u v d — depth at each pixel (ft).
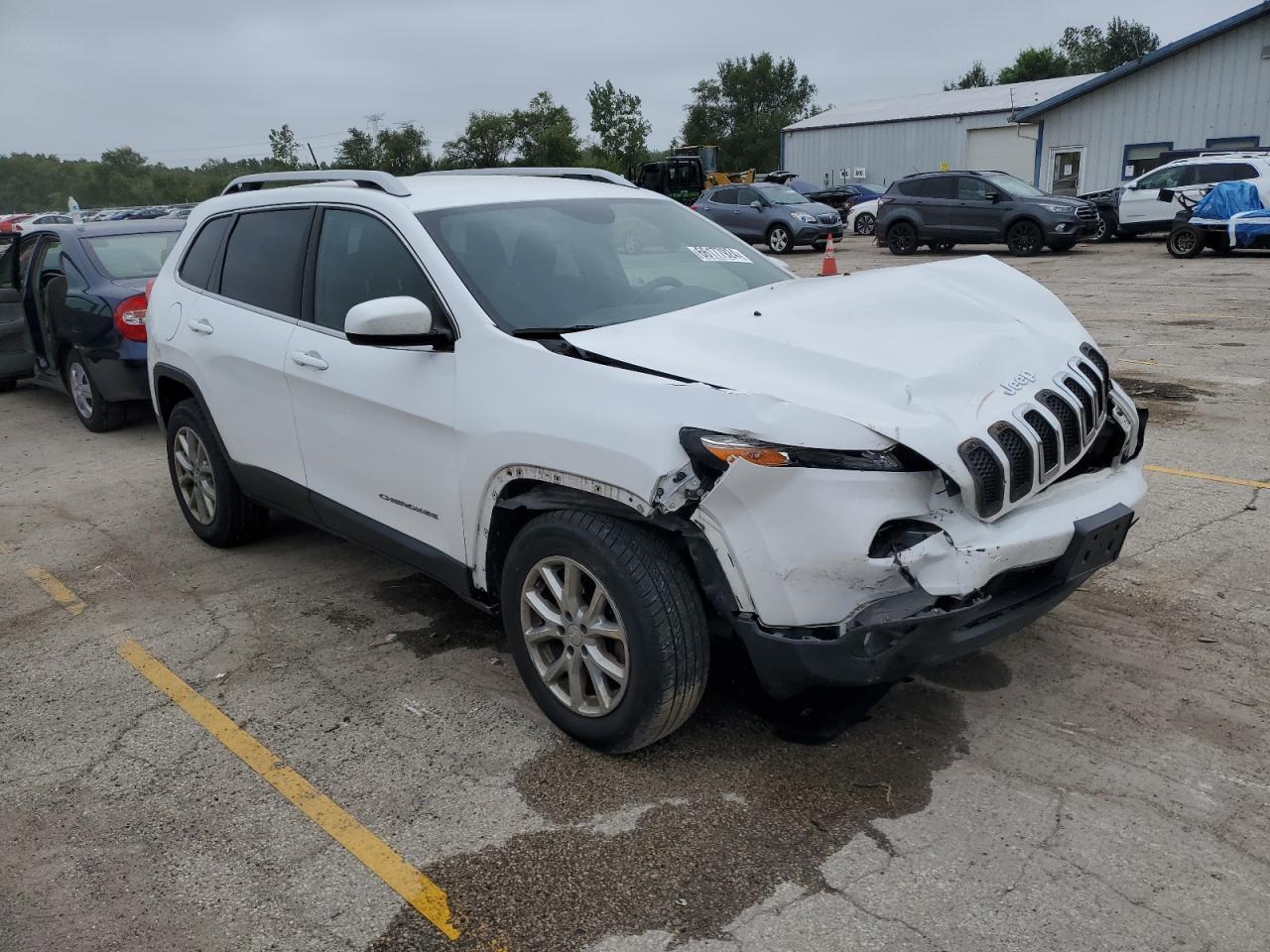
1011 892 8.44
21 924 8.61
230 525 16.87
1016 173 113.50
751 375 9.52
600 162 205.36
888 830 9.31
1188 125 94.63
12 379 32.45
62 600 15.67
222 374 15.16
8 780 10.79
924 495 8.85
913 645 8.75
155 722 11.87
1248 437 21.45
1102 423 10.80
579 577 10.22
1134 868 8.68
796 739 10.71
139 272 25.99
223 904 8.76
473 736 11.24
